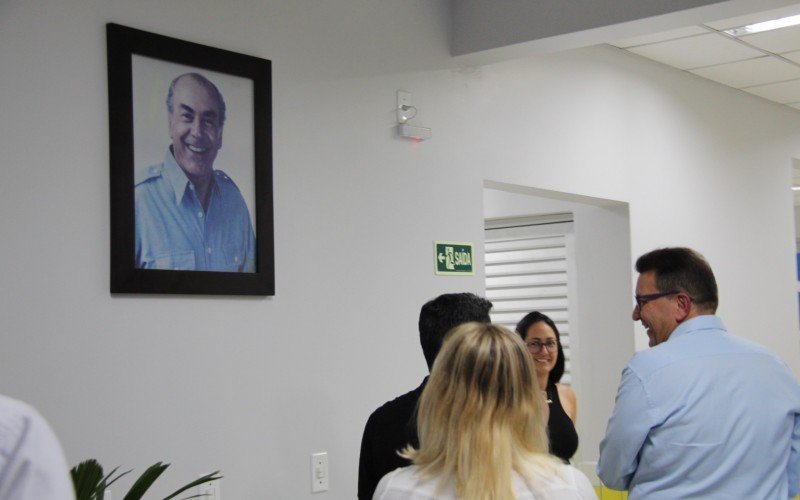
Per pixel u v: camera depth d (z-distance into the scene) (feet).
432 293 13.07
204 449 9.96
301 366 11.12
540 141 15.40
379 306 12.22
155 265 9.61
